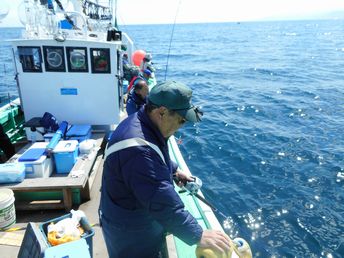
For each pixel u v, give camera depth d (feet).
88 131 16.11
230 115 42.04
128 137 5.30
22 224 11.56
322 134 34.50
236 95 54.70
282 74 78.23
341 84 63.36
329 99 50.67
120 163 5.29
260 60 108.99
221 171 25.90
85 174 12.71
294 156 28.78
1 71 59.11
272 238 18.22
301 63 98.99
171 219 5.09
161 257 6.97
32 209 12.28
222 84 65.82
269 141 32.30
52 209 12.49
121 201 5.74
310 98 51.42
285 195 22.49
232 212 20.48
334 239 18.16
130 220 5.91
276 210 20.75
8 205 10.94
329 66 92.12
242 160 27.86
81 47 16.12
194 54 131.13
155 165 5.16
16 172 11.91
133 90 15.75
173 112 5.38
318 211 20.71
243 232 18.66
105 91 17.13
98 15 24.18
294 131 35.40
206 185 23.65
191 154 29.14
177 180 8.20
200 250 5.45
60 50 16.17
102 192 6.17
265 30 428.97
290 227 19.16
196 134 34.12
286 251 17.24
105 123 17.76
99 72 16.75
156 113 5.49
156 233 6.43
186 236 5.20
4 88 47.21
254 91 57.82
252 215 20.22
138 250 6.42
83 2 19.97
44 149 13.48
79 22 18.86
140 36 287.28
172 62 104.73
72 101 17.21
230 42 209.36
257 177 24.94
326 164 27.20
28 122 16.31
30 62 16.40
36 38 16.28
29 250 7.93
